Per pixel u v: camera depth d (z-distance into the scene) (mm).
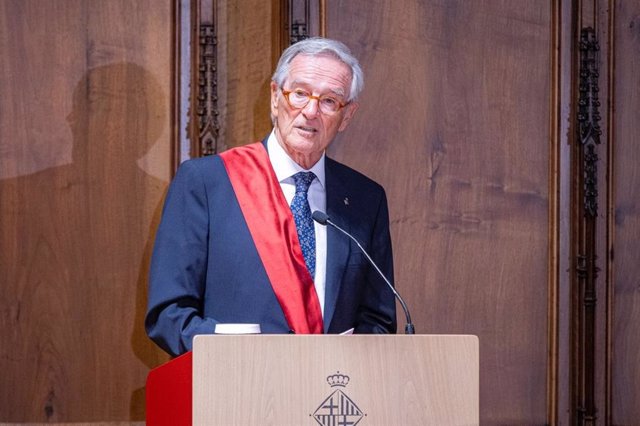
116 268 10227
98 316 10156
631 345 11930
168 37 10414
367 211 8789
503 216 11523
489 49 11539
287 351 5906
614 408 11828
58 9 10211
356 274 8406
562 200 11703
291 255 8148
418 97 11227
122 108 10312
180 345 7391
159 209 10344
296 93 8312
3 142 10031
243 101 10852
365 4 11031
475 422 6207
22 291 10000
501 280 11492
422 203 11195
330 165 8906
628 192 11969
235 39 10898
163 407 6414
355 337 6031
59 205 10133
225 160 8531
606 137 11836
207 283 8094
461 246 11336
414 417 6098
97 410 10102
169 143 10359
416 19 11266
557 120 11688
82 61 10234
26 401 9945
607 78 11867
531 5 11727
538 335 11625
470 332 11336
